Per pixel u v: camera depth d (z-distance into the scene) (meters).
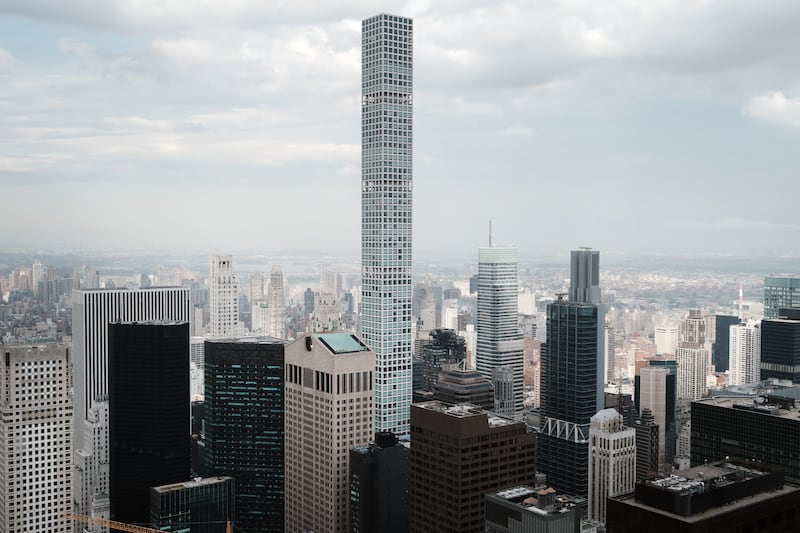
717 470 179.25
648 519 161.88
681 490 161.62
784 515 170.25
